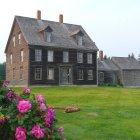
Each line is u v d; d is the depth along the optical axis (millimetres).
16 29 47594
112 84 59312
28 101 5816
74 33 49688
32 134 5520
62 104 19672
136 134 10867
